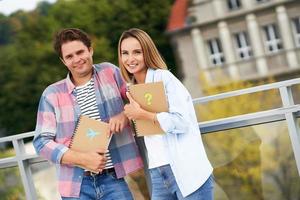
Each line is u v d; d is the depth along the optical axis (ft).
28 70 159.02
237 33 161.07
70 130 13.29
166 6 161.27
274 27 159.33
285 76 160.25
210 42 161.58
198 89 162.30
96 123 12.98
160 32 162.20
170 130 12.33
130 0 161.07
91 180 13.24
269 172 14.76
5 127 158.71
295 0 156.87
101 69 13.48
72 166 13.26
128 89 13.03
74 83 13.48
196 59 161.68
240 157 14.89
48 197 16.60
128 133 13.42
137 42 12.82
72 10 163.12
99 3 160.25
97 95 13.25
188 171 12.41
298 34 158.81
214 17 160.97
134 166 13.37
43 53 158.92
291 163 14.55
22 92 159.74
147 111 12.55
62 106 13.33
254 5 159.94
